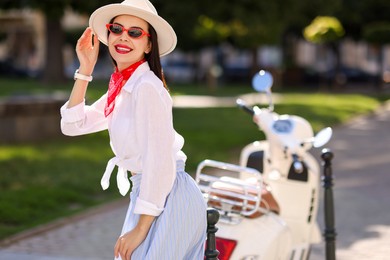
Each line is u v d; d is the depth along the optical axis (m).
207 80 44.81
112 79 3.96
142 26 3.99
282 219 5.48
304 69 47.78
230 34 43.59
